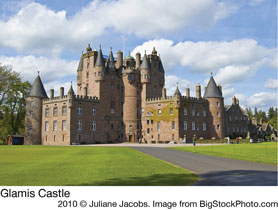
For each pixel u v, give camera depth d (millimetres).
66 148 58188
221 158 33906
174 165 26781
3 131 96312
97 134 90125
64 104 85312
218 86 101562
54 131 87938
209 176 20359
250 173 21734
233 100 120500
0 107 86250
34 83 94812
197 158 34125
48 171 22062
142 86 98188
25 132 92125
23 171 22188
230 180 18734
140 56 102188
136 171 21891
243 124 117500
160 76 104125
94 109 90312
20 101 97250
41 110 93562
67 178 18875
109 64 97812
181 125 85875
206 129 94000
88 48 104062
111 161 29375
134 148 56312
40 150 51344
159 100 90812
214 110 94500
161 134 89062
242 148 51312
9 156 37438
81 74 102688
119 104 98500
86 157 34906
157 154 40188
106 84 95125
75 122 84500
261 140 94938
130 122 96250
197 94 94938
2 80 84625
